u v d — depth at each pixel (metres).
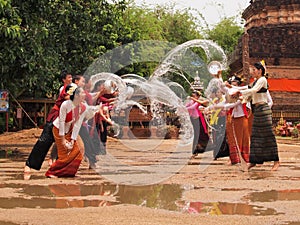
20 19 12.10
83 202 5.49
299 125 25.95
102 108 8.24
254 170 9.05
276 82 32.16
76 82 8.03
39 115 25.23
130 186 6.75
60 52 16.12
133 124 21.81
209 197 5.86
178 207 5.21
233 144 9.59
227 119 9.54
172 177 7.77
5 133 21.75
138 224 4.38
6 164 9.91
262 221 4.53
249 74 27.61
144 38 26.48
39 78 13.85
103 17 16.98
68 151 7.66
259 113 8.80
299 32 33.25
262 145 8.80
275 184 7.02
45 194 6.02
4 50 12.03
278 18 33.31
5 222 4.43
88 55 16.72
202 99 10.01
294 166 10.00
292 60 33.22
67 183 7.01
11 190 6.32
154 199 5.71
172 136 21.17
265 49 33.44
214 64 8.24
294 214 4.87
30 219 4.55
